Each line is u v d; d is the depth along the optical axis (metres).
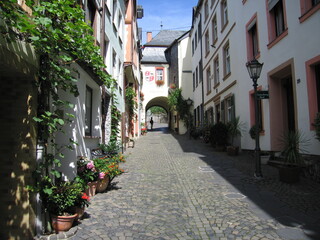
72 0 3.92
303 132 7.87
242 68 12.77
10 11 2.86
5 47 3.10
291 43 8.53
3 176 3.75
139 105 24.86
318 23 7.24
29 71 3.65
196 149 14.70
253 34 11.99
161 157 12.12
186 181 7.48
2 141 3.76
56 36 3.62
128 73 17.50
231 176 7.94
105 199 5.80
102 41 9.66
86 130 7.97
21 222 3.69
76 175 5.44
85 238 3.89
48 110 4.09
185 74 27.61
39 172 3.77
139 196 6.06
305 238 3.84
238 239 3.85
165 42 32.62
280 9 9.66
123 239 3.88
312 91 7.56
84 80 6.49
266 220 4.55
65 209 4.24
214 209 5.17
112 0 12.16
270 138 10.12
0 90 3.78
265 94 8.44
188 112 26.81
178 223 4.49
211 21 18.98
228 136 13.51
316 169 6.98
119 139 13.07
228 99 15.34
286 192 6.16
